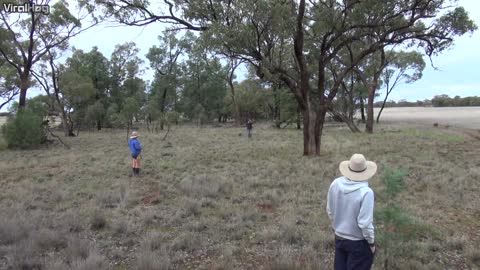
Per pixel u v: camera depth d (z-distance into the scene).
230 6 16.50
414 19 18.56
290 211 8.65
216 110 73.62
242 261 5.94
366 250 3.95
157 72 66.62
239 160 18.22
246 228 7.57
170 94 68.75
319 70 19.48
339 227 4.05
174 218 8.19
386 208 5.36
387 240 5.27
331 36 20.77
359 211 3.88
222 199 10.19
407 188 11.10
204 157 19.72
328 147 23.36
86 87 40.91
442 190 10.84
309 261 5.59
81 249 6.12
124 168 16.28
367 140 28.20
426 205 9.27
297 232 6.99
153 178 13.83
